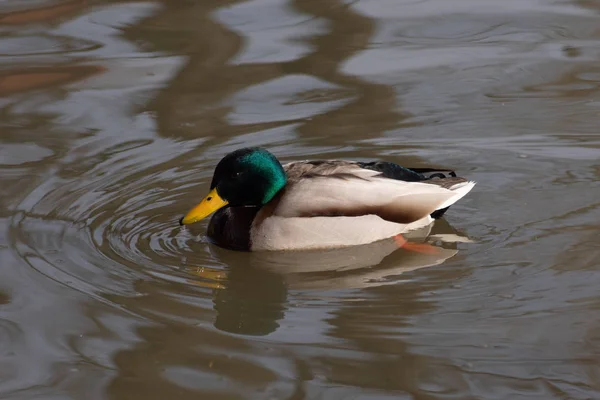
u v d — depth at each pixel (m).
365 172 11.98
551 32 18.03
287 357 9.32
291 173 12.18
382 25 18.52
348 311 10.24
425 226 12.16
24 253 11.52
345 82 16.38
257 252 11.82
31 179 13.51
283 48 17.52
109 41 17.91
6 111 15.51
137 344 9.61
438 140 14.58
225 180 11.91
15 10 19.23
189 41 17.86
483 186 13.20
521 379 8.81
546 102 15.60
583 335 9.51
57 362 9.31
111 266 11.30
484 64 16.91
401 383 8.83
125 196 13.15
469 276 10.91
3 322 9.98
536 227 11.98
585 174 13.34
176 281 11.00
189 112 15.52
